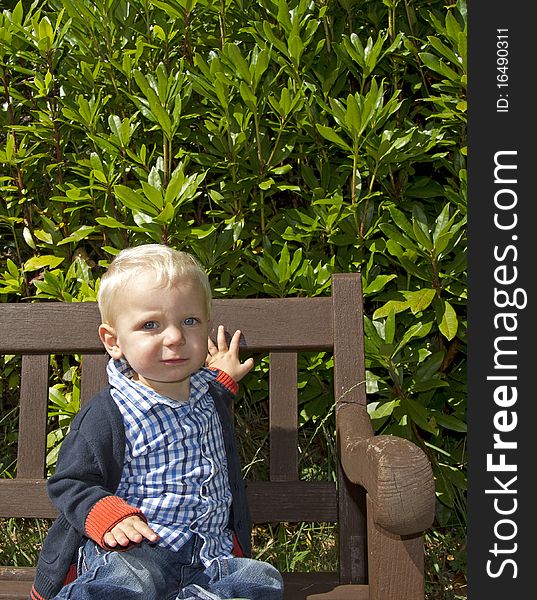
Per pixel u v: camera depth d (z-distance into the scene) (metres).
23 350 2.22
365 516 2.07
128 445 1.88
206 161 2.85
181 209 2.95
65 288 2.88
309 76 3.00
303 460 3.17
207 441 1.96
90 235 3.15
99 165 2.80
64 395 3.03
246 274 2.88
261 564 1.79
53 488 1.80
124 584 1.68
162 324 1.86
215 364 2.15
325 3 2.98
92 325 2.21
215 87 2.71
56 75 3.15
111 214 2.94
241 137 2.77
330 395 2.92
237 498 2.00
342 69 3.00
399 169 2.98
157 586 1.75
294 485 2.16
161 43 3.04
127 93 2.88
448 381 3.03
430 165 3.27
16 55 3.03
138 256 1.90
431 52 3.02
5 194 3.14
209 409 2.02
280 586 1.77
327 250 3.04
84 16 2.97
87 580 1.67
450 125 2.92
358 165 2.85
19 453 2.23
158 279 1.86
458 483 2.84
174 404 1.91
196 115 2.87
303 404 3.13
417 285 2.92
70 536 1.82
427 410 2.74
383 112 2.69
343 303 2.15
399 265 3.03
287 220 2.89
